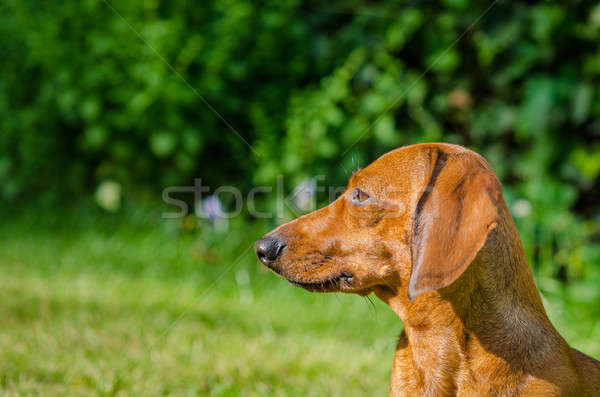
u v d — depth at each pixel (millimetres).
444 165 3500
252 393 4953
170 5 8195
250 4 8203
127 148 8633
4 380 4918
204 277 7770
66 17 8664
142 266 7988
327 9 8508
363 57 8031
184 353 5652
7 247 8547
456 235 3230
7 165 9477
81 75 8555
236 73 8016
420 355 3715
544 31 7168
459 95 7914
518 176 7816
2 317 6262
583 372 3670
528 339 3520
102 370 5164
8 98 9352
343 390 5125
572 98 7219
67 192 9562
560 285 7062
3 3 9328
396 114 8133
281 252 3902
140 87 8273
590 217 7637
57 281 7449
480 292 3518
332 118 7730
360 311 7062
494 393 3500
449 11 7676
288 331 6430
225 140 8453
